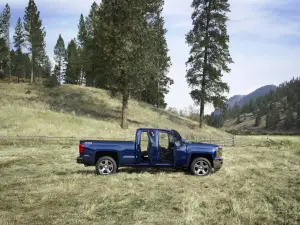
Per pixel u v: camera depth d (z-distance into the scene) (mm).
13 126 23062
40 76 85938
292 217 5984
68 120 26406
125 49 25203
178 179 9453
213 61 34062
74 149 17297
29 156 14219
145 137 22922
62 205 6609
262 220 5836
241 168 11617
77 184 8500
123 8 25562
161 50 43250
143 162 10109
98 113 34719
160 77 44125
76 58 61062
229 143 25125
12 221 5582
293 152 17812
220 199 7223
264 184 8805
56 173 10359
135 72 25531
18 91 40250
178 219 5777
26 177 9531
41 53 60562
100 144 10125
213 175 10180
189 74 34406
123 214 6059
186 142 10570
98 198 7160
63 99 38312
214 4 33500
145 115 37500
